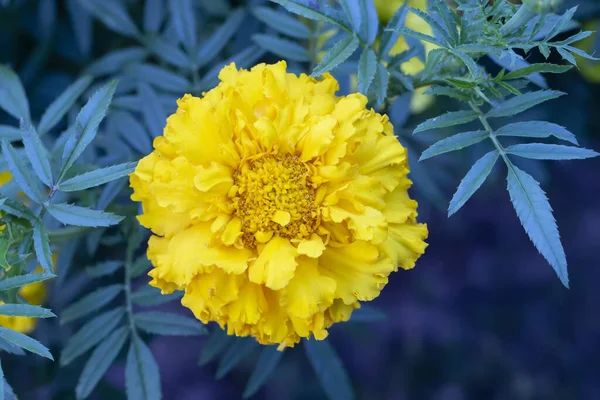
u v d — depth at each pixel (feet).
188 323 1.24
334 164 1.12
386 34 1.20
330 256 1.14
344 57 1.15
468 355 2.41
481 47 1.10
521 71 1.11
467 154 1.52
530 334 2.42
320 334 1.14
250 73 1.15
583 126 1.57
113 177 1.13
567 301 2.42
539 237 1.09
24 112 1.30
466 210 2.44
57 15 1.55
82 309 1.25
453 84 1.14
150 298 1.25
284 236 1.14
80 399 1.22
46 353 1.09
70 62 1.57
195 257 1.10
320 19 1.16
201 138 1.12
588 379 2.38
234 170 1.14
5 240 1.11
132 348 1.24
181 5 1.39
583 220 2.39
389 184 1.14
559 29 1.10
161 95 1.39
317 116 1.13
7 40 1.53
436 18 1.18
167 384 2.34
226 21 1.41
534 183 1.10
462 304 2.43
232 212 1.13
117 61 1.44
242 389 2.34
